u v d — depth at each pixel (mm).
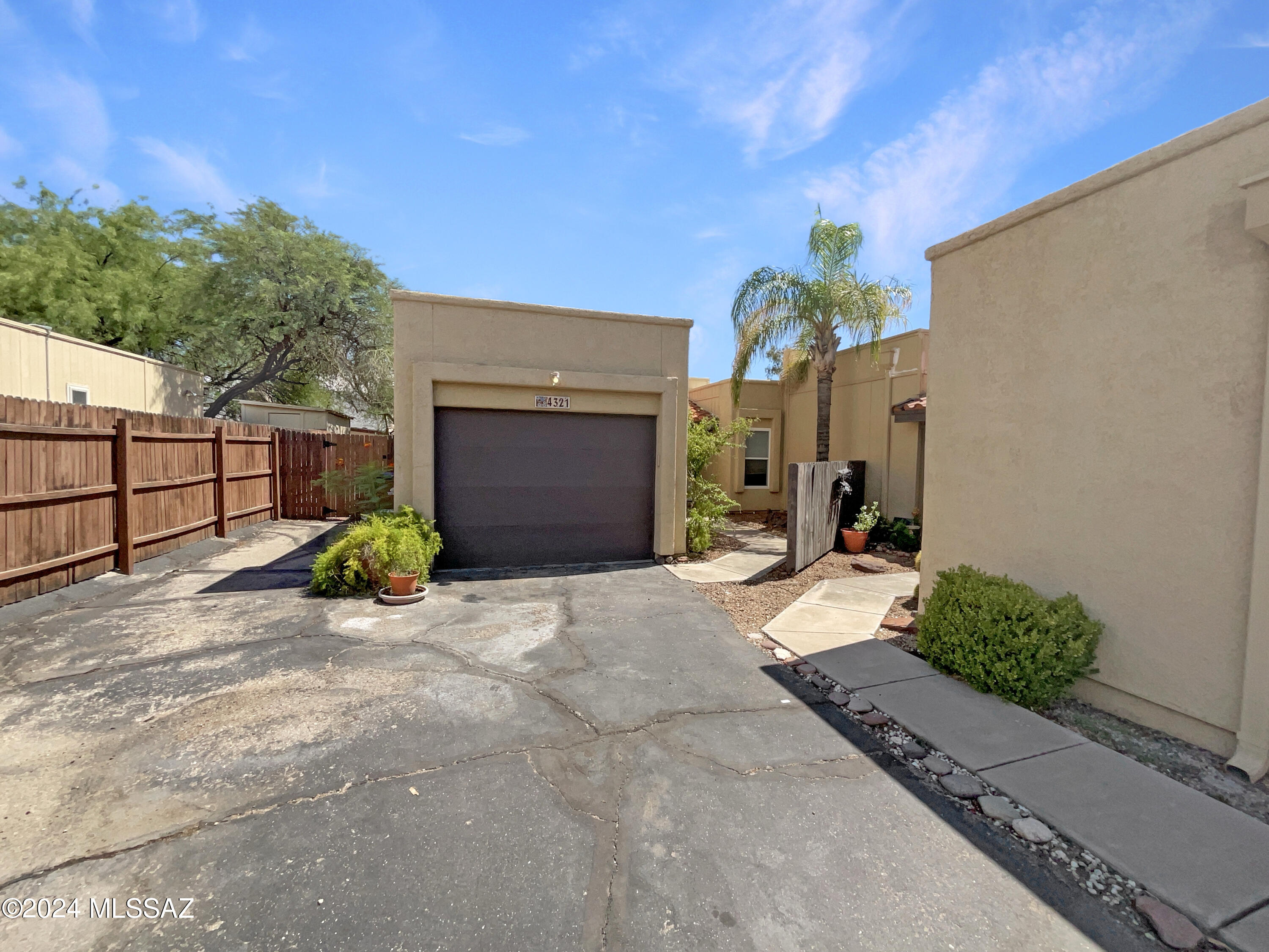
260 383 24438
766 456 15930
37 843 2520
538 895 2291
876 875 2438
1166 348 3566
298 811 2797
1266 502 3051
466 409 8297
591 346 8695
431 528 7754
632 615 6289
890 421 11688
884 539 11109
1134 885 2379
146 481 7934
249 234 21078
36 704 3898
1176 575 3537
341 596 6762
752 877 2416
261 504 12117
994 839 2686
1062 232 4242
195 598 6594
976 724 3791
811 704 4141
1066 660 3838
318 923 2129
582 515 8898
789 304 11984
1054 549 4332
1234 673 3271
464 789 3010
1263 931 2121
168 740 3451
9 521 5688
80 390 12250
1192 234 3416
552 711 3939
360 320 22828
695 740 3592
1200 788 3076
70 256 20891
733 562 9234
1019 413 4621
